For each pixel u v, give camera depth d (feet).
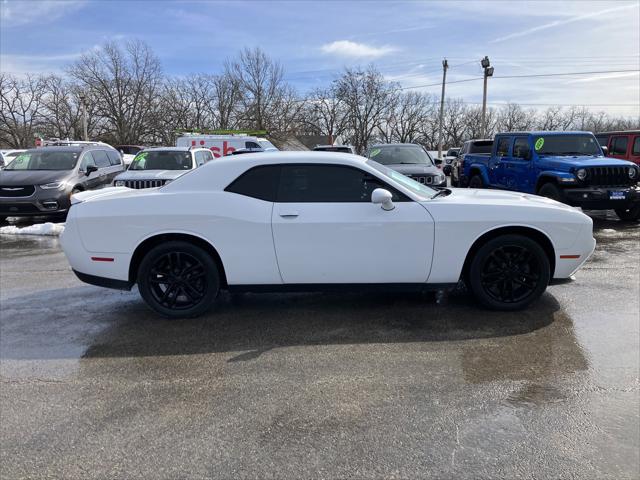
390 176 15.03
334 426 9.03
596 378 10.64
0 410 9.80
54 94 179.83
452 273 14.39
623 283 17.92
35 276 20.61
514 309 14.87
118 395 10.34
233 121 175.63
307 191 14.38
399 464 7.91
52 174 35.29
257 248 14.17
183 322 14.66
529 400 9.79
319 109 187.42
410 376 10.91
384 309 15.37
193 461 8.09
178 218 14.20
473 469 7.75
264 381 10.84
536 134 34.35
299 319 14.67
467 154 48.01
